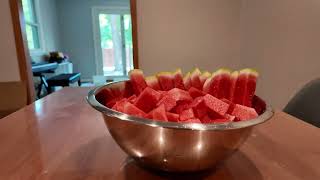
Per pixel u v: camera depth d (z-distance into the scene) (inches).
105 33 248.2
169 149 16.3
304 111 34.3
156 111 17.2
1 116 50.9
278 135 26.4
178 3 76.5
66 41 237.8
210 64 82.3
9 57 72.4
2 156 21.5
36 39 179.0
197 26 78.9
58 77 153.0
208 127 14.9
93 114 33.9
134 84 22.3
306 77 52.3
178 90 19.6
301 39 53.4
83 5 233.6
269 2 65.2
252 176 18.5
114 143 24.3
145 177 18.4
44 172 18.9
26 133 26.9
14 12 69.1
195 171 18.2
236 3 79.1
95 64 248.4
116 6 240.2
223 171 19.2
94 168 19.7
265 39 68.0
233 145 17.0
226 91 21.5
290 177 18.3
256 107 21.4
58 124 29.8
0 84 53.4
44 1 194.7
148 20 76.6
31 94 75.9
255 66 74.2
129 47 256.1
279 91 62.9
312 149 23.0
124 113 17.1
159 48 78.8
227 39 81.3
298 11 54.1
